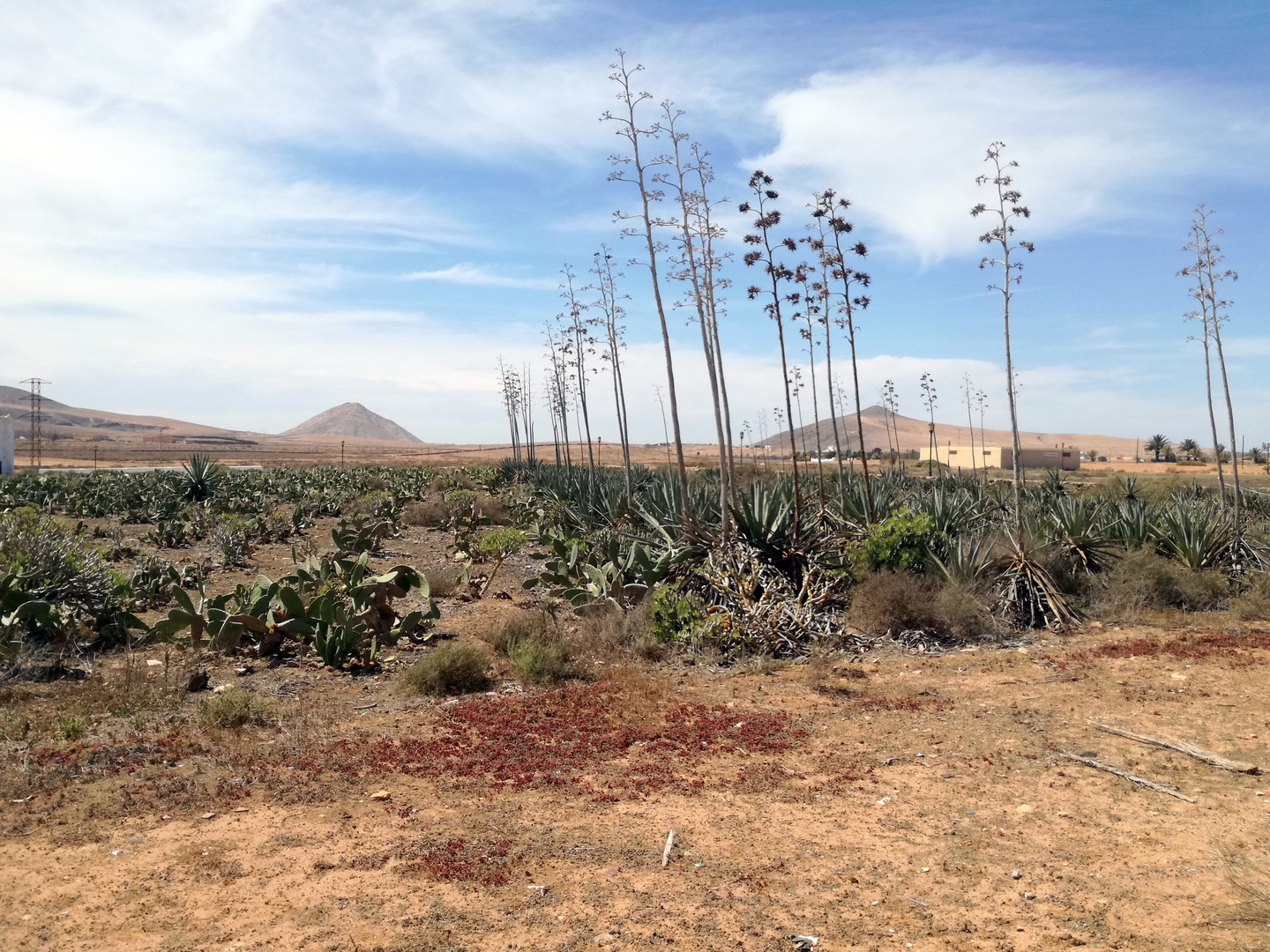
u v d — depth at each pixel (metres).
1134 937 4.68
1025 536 14.97
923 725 8.65
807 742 8.15
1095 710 9.12
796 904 5.03
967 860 5.64
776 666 11.16
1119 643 12.52
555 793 6.73
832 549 14.77
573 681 10.34
